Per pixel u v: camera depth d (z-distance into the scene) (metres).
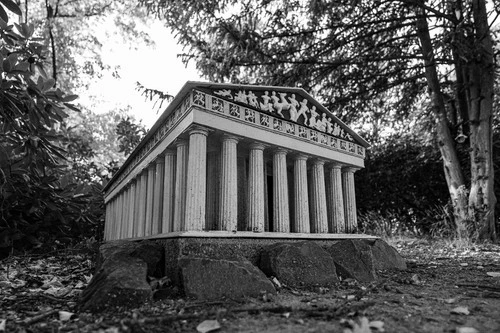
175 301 4.07
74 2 22.69
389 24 14.68
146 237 6.44
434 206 16.95
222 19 13.85
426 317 3.36
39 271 6.98
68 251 10.23
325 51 14.76
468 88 12.78
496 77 14.23
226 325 3.11
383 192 17.41
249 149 6.81
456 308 3.58
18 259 8.30
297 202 7.12
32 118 7.83
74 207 10.91
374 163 17.34
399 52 15.63
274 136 6.81
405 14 14.18
